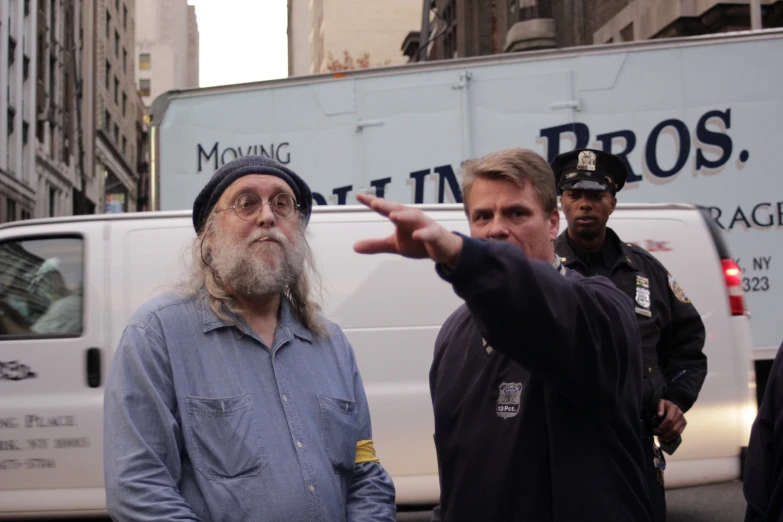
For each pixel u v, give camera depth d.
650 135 6.82
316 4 71.12
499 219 1.99
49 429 4.55
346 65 62.47
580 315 1.65
